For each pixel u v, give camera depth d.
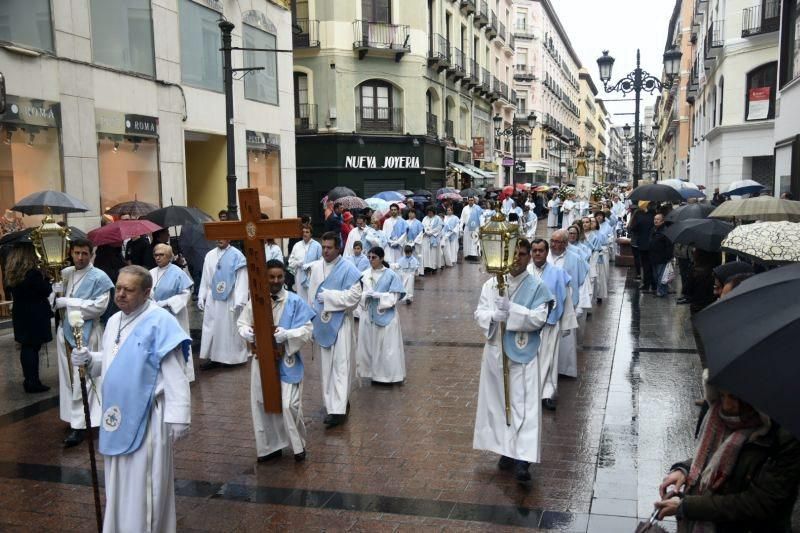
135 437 4.45
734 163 27.28
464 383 9.01
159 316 4.67
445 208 26.23
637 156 19.84
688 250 13.73
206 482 6.03
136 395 4.47
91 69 13.96
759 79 26.48
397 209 18.88
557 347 7.83
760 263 5.79
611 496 5.60
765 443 2.97
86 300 7.02
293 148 22.75
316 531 5.12
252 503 5.60
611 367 9.59
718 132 28.31
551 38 71.12
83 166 13.71
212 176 19.44
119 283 4.56
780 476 2.85
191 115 17.39
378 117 32.03
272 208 21.55
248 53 20.02
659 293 15.51
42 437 7.22
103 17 14.41
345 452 6.68
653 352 10.41
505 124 53.78
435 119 35.88
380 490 5.80
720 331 2.69
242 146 19.67
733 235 5.48
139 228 9.73
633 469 6.15
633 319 13.01
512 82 55.91
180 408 4.53
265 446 6.46
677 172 54.97
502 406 6.05
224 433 7.27
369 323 9.02
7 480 6.14
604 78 18.80
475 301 15.48
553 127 69.56
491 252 5.58
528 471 5.95
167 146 16.39
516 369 5.95
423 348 10.96
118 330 4.67
